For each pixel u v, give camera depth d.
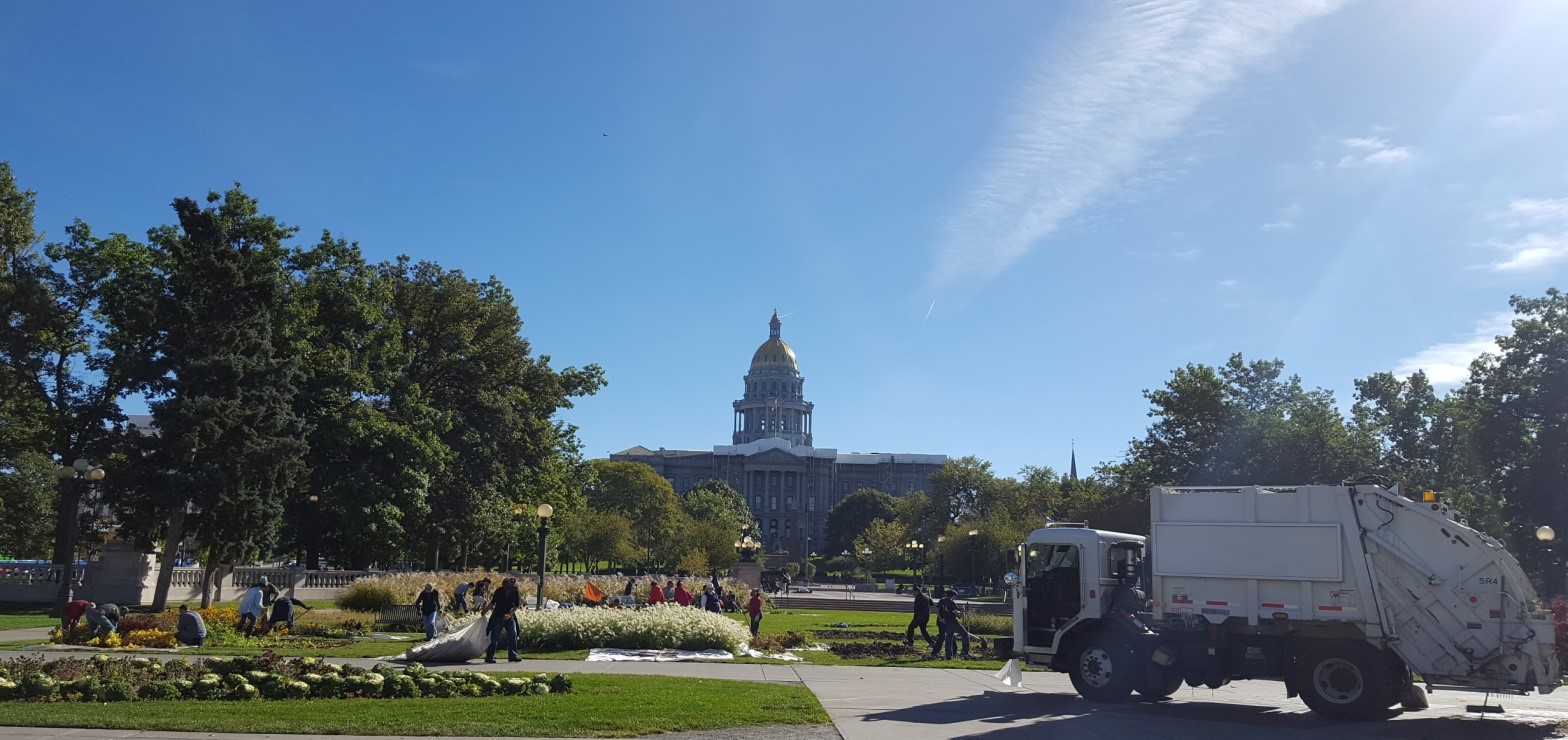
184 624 30.73
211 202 54.09
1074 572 24.52
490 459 70.81
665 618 32.69
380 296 64.56
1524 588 20.27
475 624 27.62
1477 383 64.06
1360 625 21.00
